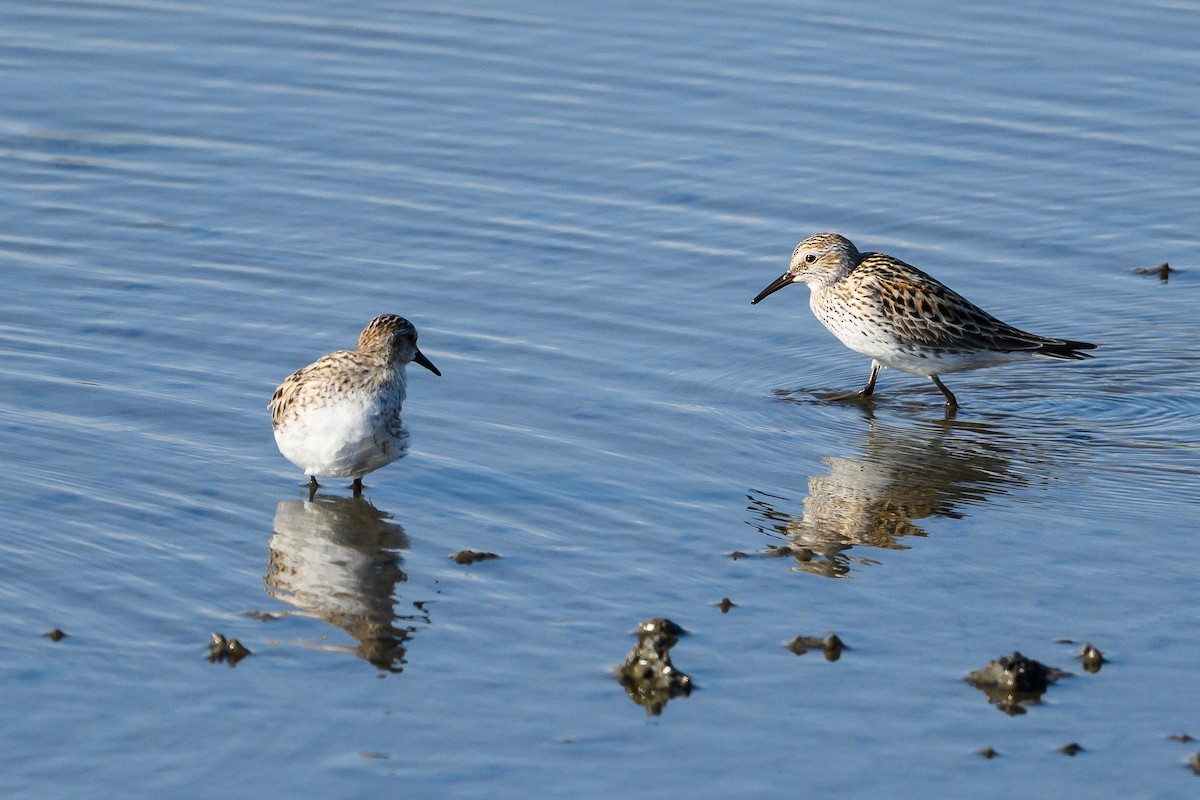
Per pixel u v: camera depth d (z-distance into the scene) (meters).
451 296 19.58
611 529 14.06
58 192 22.30
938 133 24.64
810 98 25.69
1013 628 12.32
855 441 16.44
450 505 14.50
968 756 10.61
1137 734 10.85
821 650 11.94
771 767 10.46
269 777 10.25
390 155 23.69
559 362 17.94
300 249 20.77
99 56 26.86
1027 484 15.32
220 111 25.06
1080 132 24.69
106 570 13.02
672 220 21.92
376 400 13.91
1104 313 19.73
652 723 10.94
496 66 26.75
